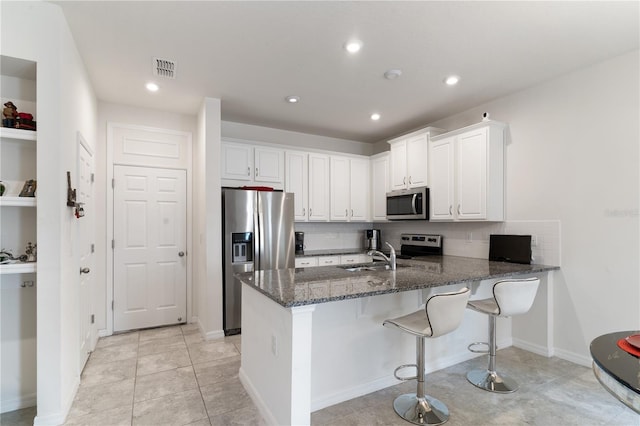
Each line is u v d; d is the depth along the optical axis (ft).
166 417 6.57
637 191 7.90
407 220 14.08
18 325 6.77
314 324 6.84
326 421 6.43
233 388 7.74
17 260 6.34
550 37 7.32
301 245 14.78
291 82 9.74
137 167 11.83
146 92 10.46
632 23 6.77
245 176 13.05
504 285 7.14
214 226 11.00
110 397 7.29
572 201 9.08
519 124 10.34
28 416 6.51
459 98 10.96
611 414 6.65
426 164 12.62
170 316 12.36
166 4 6.20
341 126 14.37
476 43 7.59
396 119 13.29
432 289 8.57
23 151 6.73
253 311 7.41
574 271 9.06
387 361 7.82
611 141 8.33
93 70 8.90
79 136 7.75
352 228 16.89
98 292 11.16
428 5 6.22
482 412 6.73
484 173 10.44
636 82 7.91
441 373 8.53
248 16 6.57
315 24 6.85
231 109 12.14
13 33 6.00
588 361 8.78
